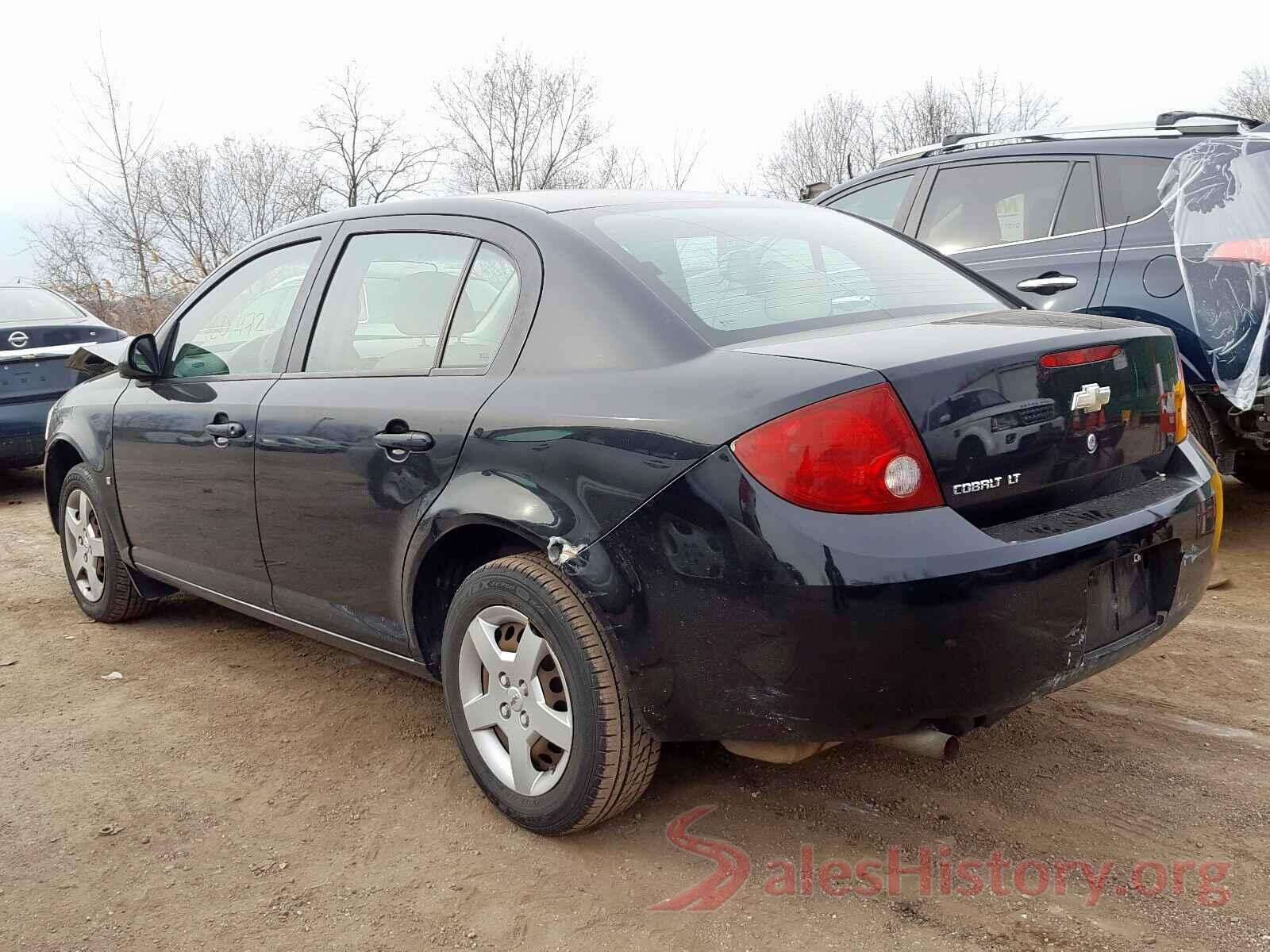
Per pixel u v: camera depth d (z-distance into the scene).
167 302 16.78
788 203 3.61
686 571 2.36
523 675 2.73
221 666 4.14
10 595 5.23
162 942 2.44
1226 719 3.33
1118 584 2.51
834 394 2.23
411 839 2.83
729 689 2.37
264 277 3.83
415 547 2.94
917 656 2.20
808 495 2.21
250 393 3.59
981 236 5.66
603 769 2.57
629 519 2.44
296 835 2.88
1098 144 5.24
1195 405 4.85
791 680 2.28
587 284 2.74
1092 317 2.85
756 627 2.28
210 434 3.68
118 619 4.66
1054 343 2.46
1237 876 2.50
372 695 3.81
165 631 4.60
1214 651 3.87
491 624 2.82
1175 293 4.80
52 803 3.08
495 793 2.86
